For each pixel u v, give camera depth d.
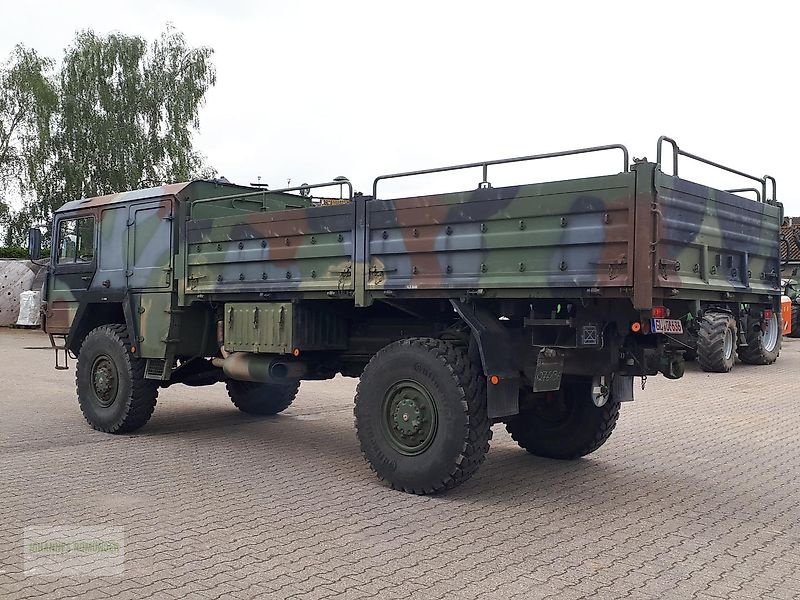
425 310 6.24
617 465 6.72
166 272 7.63
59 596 3.73
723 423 8.88
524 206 5.15
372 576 4.02
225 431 8.30
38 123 31.73
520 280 5.16
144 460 6.81
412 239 5.68
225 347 7.13
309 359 7.26
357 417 5.96
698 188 5.22
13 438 7.75
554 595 3.79
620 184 4.78
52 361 15.52
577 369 5.66
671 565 4.23
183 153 32.94
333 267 6.18
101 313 8.63
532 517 5.14
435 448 5.53
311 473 6.36
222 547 4.46
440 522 5.00
